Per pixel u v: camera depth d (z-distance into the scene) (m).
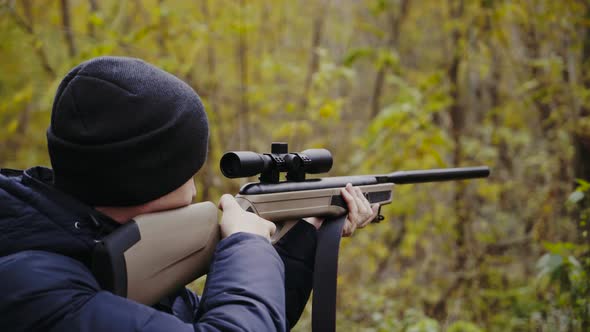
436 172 2.88
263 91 7.23
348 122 8.05
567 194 5.32
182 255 1.44
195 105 1.42
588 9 5.47
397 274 6.76
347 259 6.43
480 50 6.84
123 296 1.30
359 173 6.51
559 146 5.54
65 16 6.44
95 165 1.30
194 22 6.18
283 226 1.92
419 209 6.62
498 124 7.28
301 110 7.20
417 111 5.89
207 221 1.53
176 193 1.47
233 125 7.43
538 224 5.16
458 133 6.75
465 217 6.05
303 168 1.97
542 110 6.23
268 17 7.84
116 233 1.31
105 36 6.12
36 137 8.16
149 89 1.33
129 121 1.30
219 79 7.71
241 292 1.30
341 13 8.88
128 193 1.33
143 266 1.34
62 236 1.27
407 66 8.87
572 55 6.23
